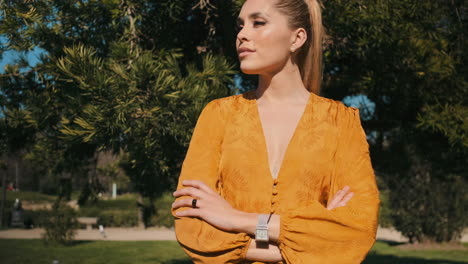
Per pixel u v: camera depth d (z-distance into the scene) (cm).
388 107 484
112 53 352
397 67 438
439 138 491
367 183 125
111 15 369
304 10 132
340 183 126
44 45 355
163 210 2614
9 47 352
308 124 127
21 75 387
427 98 447
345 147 128
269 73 131
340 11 392
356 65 475
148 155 340
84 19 369
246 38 127
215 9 409
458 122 438
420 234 1725
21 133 405
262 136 127
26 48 350
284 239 114
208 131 136
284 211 121
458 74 457
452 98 453
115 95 315
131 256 1360
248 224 116
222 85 368
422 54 418
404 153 523
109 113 314
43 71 356
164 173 403
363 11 405
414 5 420
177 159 389
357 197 123
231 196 127
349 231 115
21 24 345
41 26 343
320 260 113
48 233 1599
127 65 360
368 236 116
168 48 401
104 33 378
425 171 1647
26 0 350
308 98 133
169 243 1727
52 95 366
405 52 415
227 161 128
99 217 2566
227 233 118
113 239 1912
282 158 126
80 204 458
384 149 524
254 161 125
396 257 1404
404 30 411
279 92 132
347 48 432
